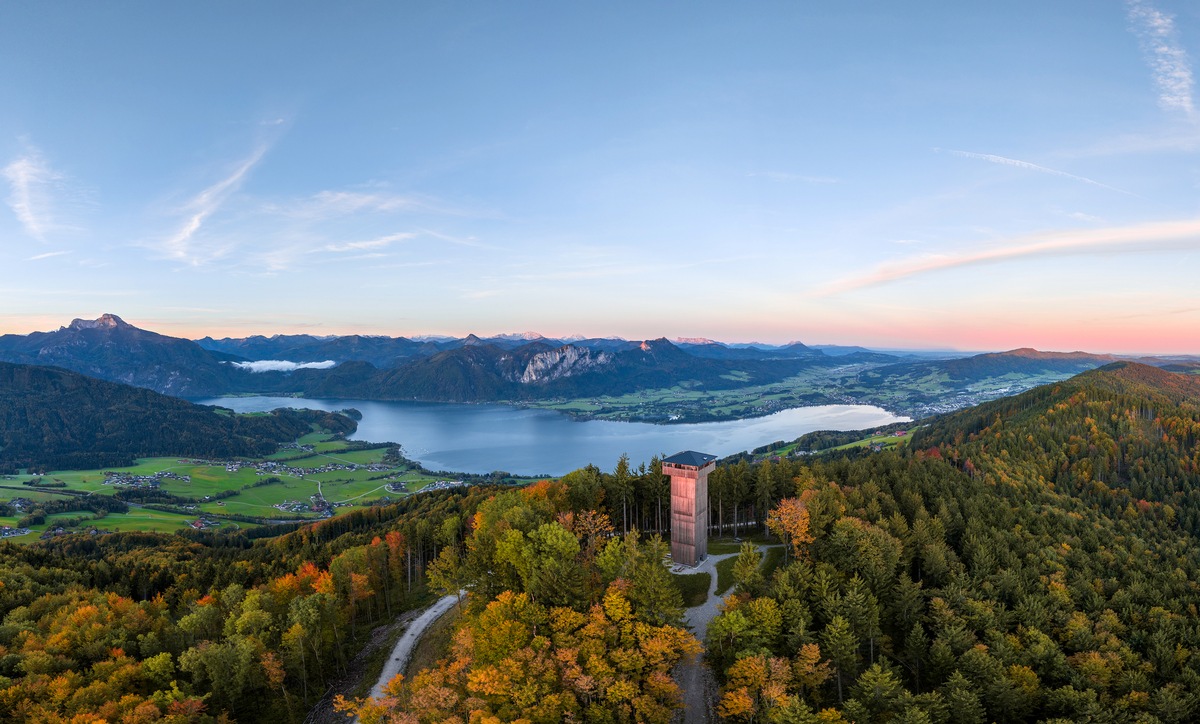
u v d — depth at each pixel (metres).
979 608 108.94
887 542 121.44
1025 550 145.88
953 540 152.38
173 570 188.88
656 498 164.00
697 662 100.38
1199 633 117.25
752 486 171.25
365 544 189.25
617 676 86.00
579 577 99.06
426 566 167.25
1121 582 144.00
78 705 93.94
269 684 110.94
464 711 85.69
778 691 81.12
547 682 84.62
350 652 129.50
